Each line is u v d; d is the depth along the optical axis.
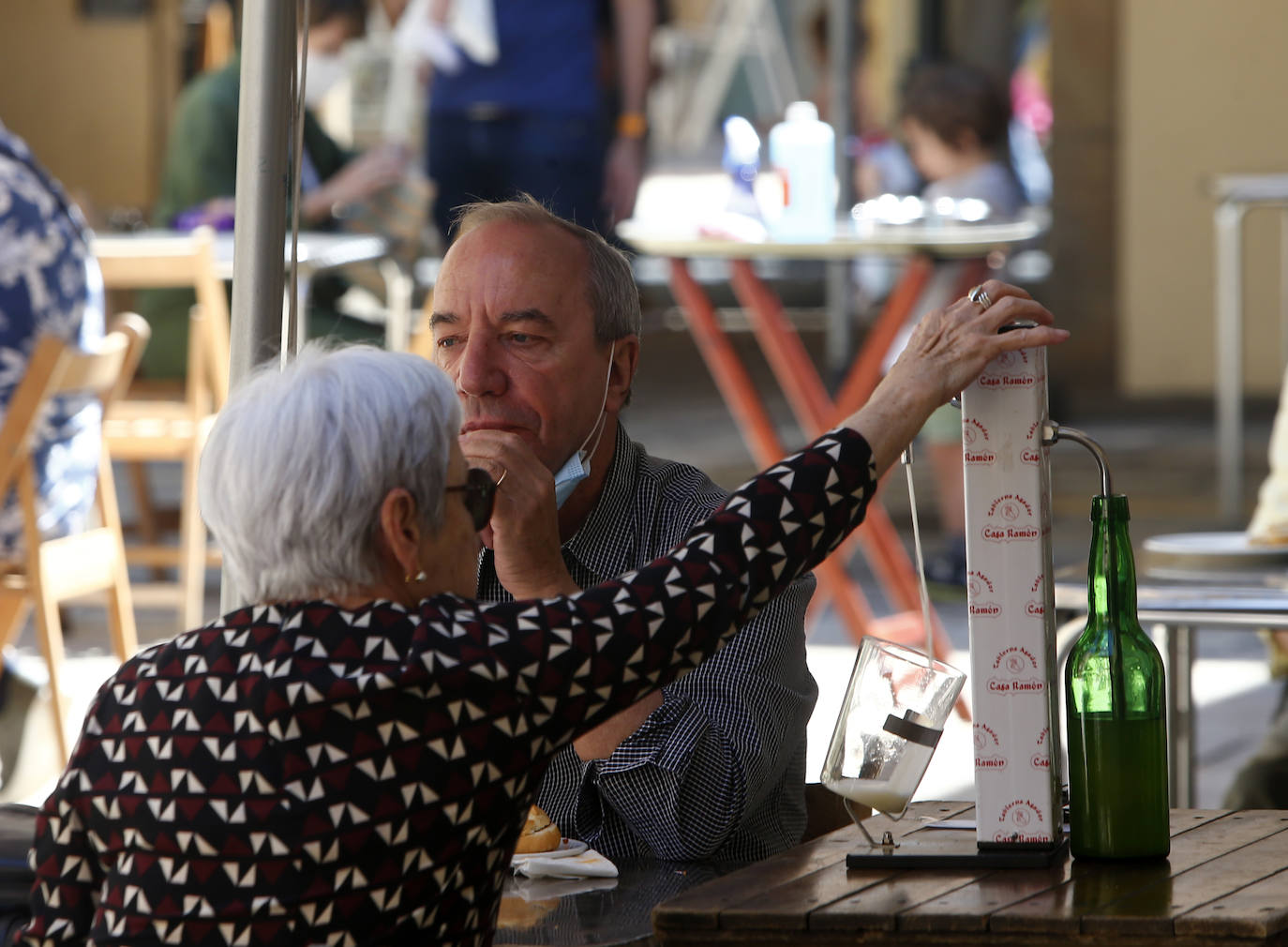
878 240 14.00
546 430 5.74
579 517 5.93
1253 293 30.78
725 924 4.30
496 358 5.74
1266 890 4.29
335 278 19.78
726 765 5.45
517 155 18.41
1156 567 8.19
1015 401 4.64
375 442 4.13
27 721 11.83
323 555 4.12
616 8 18.70
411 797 4.04
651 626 4.24
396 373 4.25
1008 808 4.66
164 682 4.13
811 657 15.20
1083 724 4.65
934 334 4.73
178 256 15.45
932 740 4.73
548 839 5.36
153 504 17.50
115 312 22.27
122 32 37.66
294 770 4.01
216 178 19.81
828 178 15.18
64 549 11.73
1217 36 30.70
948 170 17.94
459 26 18.30
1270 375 30.78
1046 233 31.70
